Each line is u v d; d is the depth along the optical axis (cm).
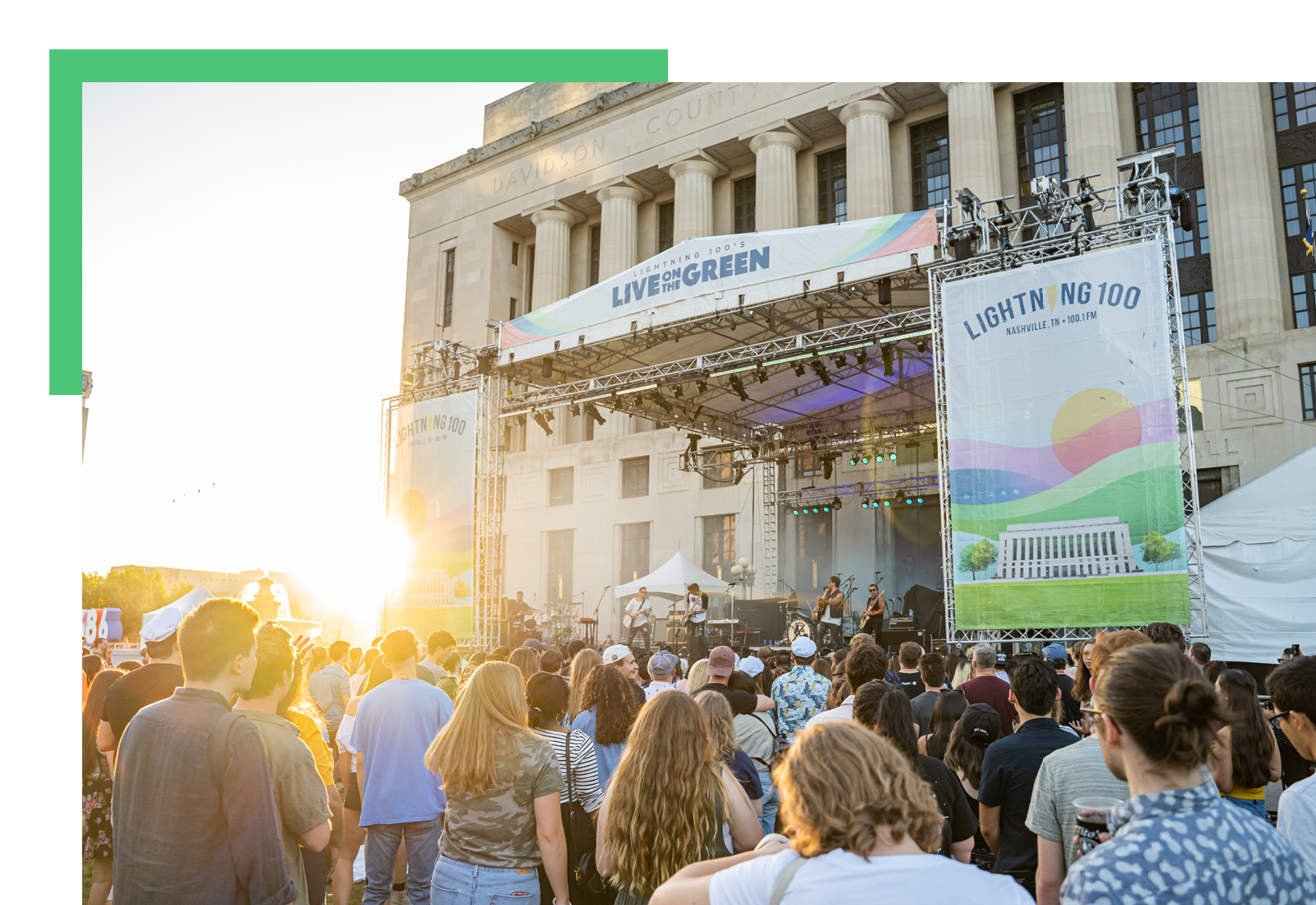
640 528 3391
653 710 362
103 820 612
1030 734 444
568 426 3728
